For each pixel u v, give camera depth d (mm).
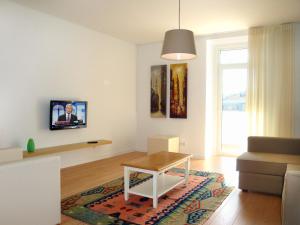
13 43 3680
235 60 5574
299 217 1920
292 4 3660
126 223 2479
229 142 5762
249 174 3354
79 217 2604
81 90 4770
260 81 4777
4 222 1943
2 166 1932
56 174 2316
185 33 2822
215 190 3422
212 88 5730
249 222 2512
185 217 2615
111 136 5512
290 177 1947
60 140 4395
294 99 4578
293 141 3756
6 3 3582
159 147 5301
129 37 5500
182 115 5586
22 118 3818
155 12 4004
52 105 4047
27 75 3869
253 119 4875
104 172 4270
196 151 5480
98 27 4809
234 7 3779
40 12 4012
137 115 6207
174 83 5664
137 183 3668
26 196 2080
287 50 4559
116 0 3551
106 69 5328
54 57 4254
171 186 3188
